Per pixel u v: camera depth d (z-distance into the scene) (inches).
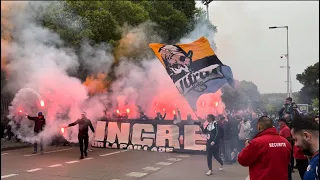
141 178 332.8
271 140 150.7
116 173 357.4
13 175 340.2
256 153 149.4
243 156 152.5
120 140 572.7
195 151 514.3
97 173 356.2
